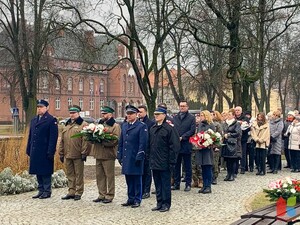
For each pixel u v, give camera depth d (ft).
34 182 49.70
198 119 55.11
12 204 41.19
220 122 55.88
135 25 91.20
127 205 40.42
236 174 59.21
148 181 44.70
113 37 90.63
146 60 91.81
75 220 34.65
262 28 86.58
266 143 61.41
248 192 47.65
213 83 140.77
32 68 127.13
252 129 62.54
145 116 45.50
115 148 41.50
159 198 38.60
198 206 40.14
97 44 106.01
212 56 134.72
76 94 311.06
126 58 92.27
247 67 109.60
